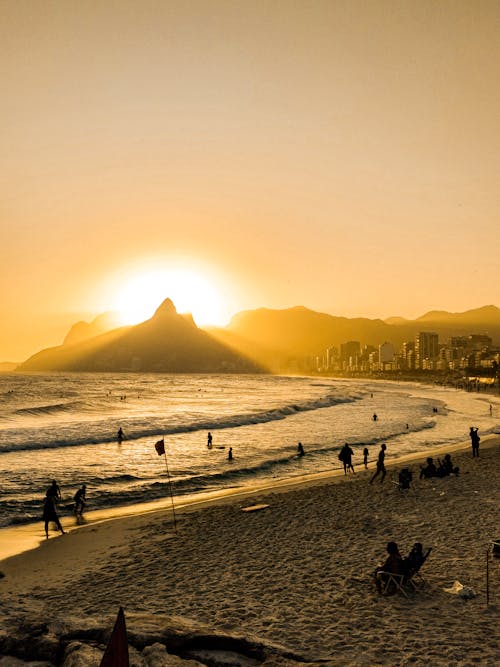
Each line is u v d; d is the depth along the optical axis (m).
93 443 42.38
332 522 16.98
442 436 47.12
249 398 118.88
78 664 6.72
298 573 12.18
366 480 25.00
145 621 8.34
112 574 13.08
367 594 10.58
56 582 12.70
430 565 12.24
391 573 10.55
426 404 98.38
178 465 32.12
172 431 50.12
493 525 15.74
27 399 106.62
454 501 19.16
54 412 75.44
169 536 16.58
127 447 40.09
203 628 8.13
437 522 16.31
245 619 9.41
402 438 45.66
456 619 9.15
